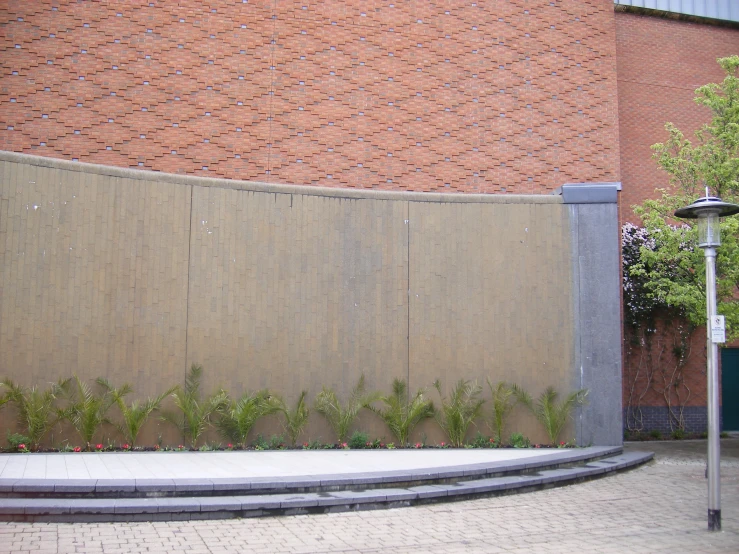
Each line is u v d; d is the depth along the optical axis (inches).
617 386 602.9
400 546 319.9
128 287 534.9
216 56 647.8
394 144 676.1
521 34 718.5
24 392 500.4
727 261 574.6
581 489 465.4
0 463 437.1
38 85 610.9
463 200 611.2
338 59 673.6
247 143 645.3
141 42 634.2
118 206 538.3
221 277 558.3
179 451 524.1
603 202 620.1
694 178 615.8
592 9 737.6
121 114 623.5
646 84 819.4
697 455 624.1
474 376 594.9
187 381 541.3
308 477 406.9
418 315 593.3
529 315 606.5
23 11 615.2
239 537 326.0
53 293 514.6
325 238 584.7
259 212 573.0
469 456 518.0
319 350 572.7
